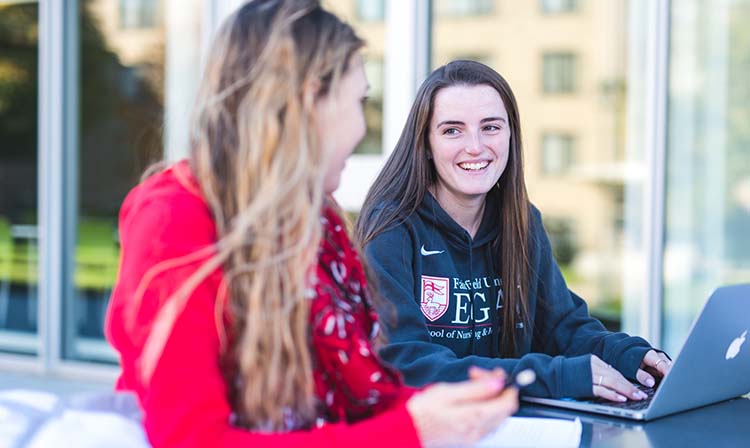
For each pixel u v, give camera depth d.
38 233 4.66
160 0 4.31
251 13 0.87
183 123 0.94
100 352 4.58
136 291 0.81
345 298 0.97
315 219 0.85
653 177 3.43
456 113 1.60
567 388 1.26
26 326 4.76
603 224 3.54
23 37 4.59
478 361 1.31
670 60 3.41
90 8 4.48
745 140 3.33
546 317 1.71
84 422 0.91
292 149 0.83
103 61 4.46
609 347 1.52
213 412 0.79
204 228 0.83
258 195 0.82
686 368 1.15
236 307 0.82
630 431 1.13
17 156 4.67
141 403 0.86
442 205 1.68
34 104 4.61
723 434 1.12
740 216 3.35
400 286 1.52
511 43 3.63
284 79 0.84
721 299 1.13
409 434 0.79
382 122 3.77
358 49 0.90
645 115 3.44
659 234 3.43
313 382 0.88
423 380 1.33
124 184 4.45
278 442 0.79
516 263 1.67
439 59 3.75
